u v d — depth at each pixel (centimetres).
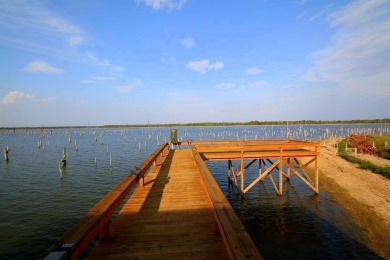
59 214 1658
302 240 1182
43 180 2572
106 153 4659
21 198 1992
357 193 1762
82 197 2017
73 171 3006
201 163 826
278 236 1230
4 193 2125
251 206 1648
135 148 5541
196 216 583
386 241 1127
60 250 246
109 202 414
